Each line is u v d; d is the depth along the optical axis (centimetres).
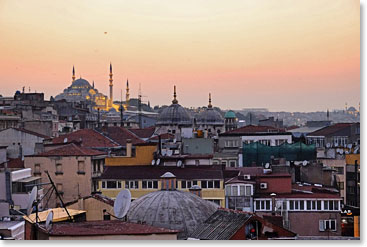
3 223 6359
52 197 9719
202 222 6134
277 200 8800
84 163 10362
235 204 9156
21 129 14138
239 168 10375
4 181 7675
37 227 4881
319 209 8669
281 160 10919
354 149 12619
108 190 9806
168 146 12788
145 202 6400
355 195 10406
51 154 10475
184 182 9400
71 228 4750
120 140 14112
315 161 11125
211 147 12769
